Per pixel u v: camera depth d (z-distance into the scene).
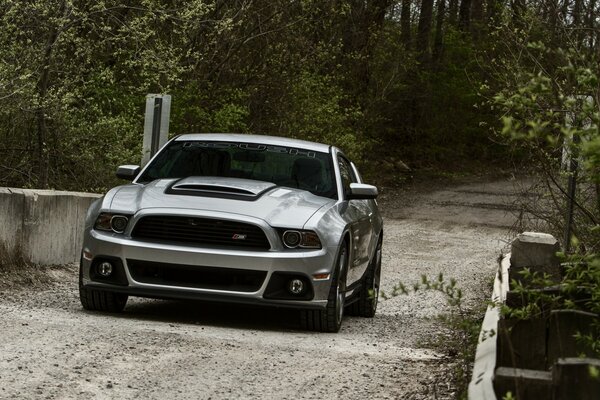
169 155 10.75
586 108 4.46
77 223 13.98
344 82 37.44
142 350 7.48
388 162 44.41
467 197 37.81
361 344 8.95
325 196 10.34
